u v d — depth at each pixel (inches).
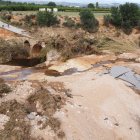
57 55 1995.6
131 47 2524.6
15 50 2022.6
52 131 950.4
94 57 2020.2
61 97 1185.4
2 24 2507.4
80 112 1109.1
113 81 1492.4
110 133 1048.2
